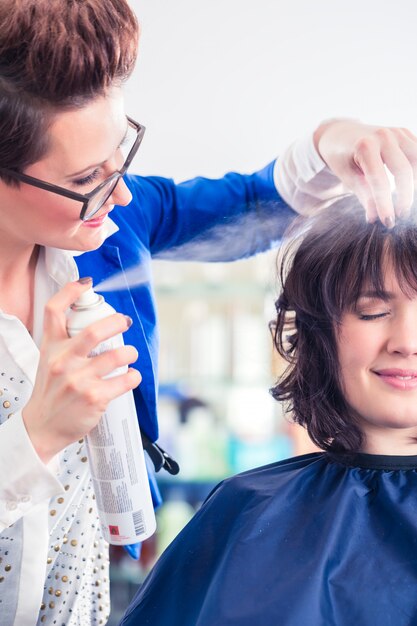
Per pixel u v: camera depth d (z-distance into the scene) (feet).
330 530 3.27
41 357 2.83
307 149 3.83
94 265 3.79
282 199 4.11
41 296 3.63
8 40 2.67
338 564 3.19
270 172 4.21
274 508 3.44
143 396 3.80
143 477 3.21
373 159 3.37
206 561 3.50
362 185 3.53
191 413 6.88
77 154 2.82
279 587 3.17
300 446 6.40
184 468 6.97
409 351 3.24
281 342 3.72
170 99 5.19
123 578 6.69
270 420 6.79
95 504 3.71
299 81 5.10
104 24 2.75
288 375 3.68
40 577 3.48
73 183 2.92
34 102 2.69
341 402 3.49
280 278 3.73
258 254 4.33
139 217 4.09
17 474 2.86
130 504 3.17
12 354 3.34
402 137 3.48
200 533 3.57
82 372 2.73
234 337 6.52
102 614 4.00
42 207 2.97
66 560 3.70
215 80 5.15
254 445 6.86
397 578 3.08
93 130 2.81
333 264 3.35
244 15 5.03
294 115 5.16
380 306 3.28
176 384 6.75
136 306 3.90
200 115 5.21
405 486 3.35
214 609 3.19
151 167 5.29
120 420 3.07
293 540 3.31
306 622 3.04
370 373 3.34
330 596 3.11
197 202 4.23
